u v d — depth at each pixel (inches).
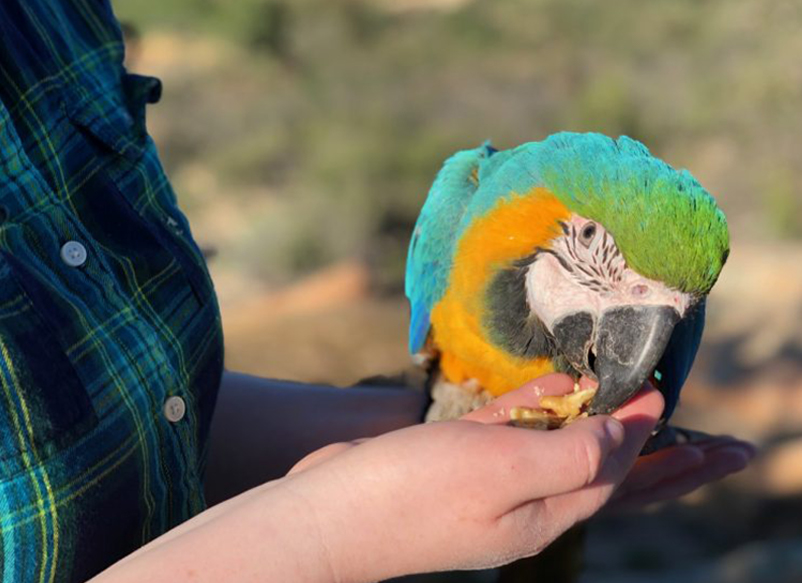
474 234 41.6
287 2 231.6
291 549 26.5
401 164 174.4
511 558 27.6
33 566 27.4
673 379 42.3
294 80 216.7
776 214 156.6
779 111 185.3
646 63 209.3
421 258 44.6
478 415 33.7
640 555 81.4
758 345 113.8
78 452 27.8
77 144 31.0
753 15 211.9
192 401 30.9
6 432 27.1
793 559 72.3
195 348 31.5
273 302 130.8
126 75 34.4
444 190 44.8
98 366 28.6
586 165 39.4
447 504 26.8
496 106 201.3
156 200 32.9
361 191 165.2
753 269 138.6
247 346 109.3
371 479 26.8
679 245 37.9
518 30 228.5
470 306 41.8
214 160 192.9
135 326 29.8
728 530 85.5
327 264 154.1
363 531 26.7
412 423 40.4
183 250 32.3
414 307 45.1
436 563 27.2
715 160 182.1
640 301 38.9
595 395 38.9
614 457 29.0
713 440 40.5
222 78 217.9
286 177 188.1
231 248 159.8
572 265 40.1
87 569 28.1
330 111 201.3
